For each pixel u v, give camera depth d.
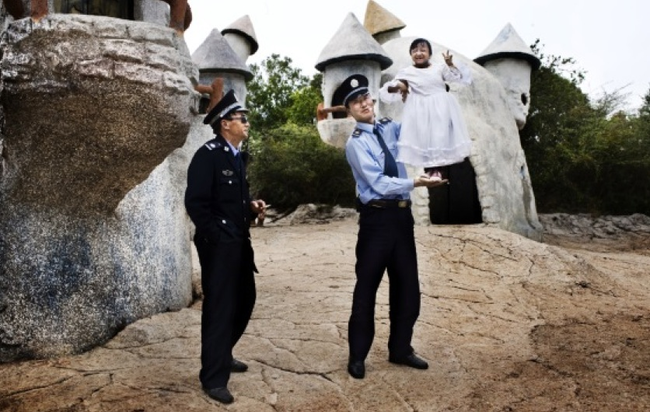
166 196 5.21
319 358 3.85
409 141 4.04
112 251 4.23
